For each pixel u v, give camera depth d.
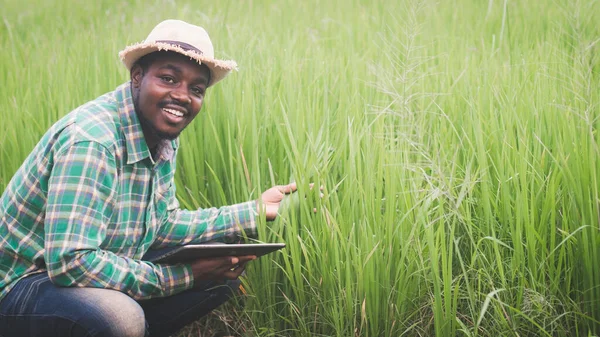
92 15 7.72
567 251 2.83
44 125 3.96
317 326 2.95
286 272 2.87
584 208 2.73
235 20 6.43
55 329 2.43
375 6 6.62
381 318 2.80
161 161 2.72
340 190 3.16
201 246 2.48
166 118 2.52
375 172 3.04
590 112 3.03
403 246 2.73
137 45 2.47
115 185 2.48
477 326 2.51
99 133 2.43
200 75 2.55
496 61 4.45
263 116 3.57
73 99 4.05
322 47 5.52
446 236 2.96
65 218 2.36
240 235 3.00
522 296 2.72
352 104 3.62
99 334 2.37
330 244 2.82
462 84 4.04
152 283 2.54
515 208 2.79
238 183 3.27
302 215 2.88
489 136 3.24
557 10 5.63
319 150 3.07
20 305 2.47
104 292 2.42
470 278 2.91
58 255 2.35
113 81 4.26
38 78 4.91
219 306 3.18
